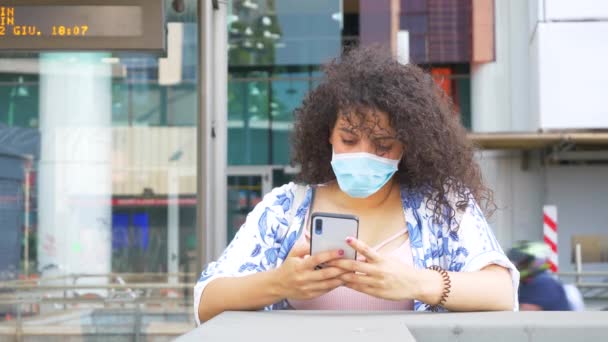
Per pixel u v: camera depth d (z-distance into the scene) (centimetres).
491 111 915
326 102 185
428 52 906
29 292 565
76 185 568
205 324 127
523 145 875
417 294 157
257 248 182
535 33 866
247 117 938
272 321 133
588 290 794
